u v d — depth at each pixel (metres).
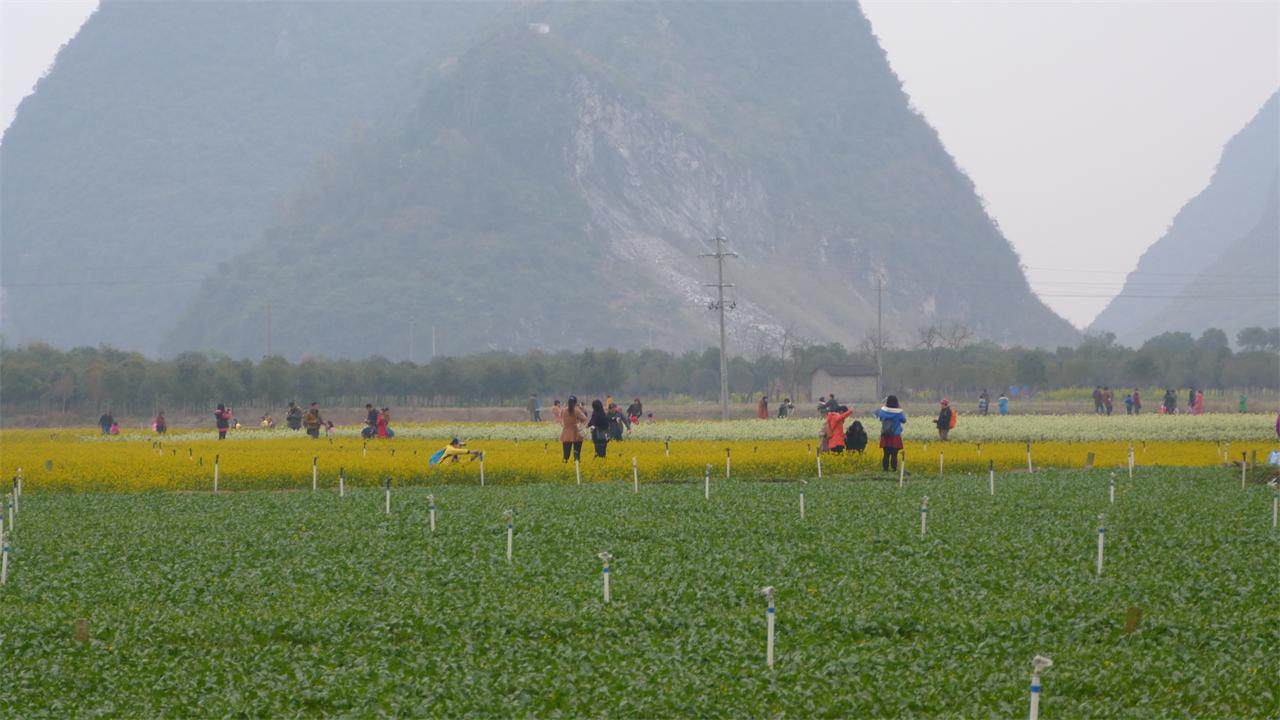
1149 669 28.95
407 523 55.31
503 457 90.75
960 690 27.84
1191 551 45.03
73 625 34.72
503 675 29.14
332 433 152.25
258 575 42.28
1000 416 160.88
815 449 98.88
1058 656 30.25
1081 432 121.38
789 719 26.19
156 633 34.00
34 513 61.94
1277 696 26.91
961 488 68.62
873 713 26.59
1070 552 45.03
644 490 69.25
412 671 29.88
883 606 35.62
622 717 26.41
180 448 113.19
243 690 28.56
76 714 27.03
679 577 40.66
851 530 50.72
